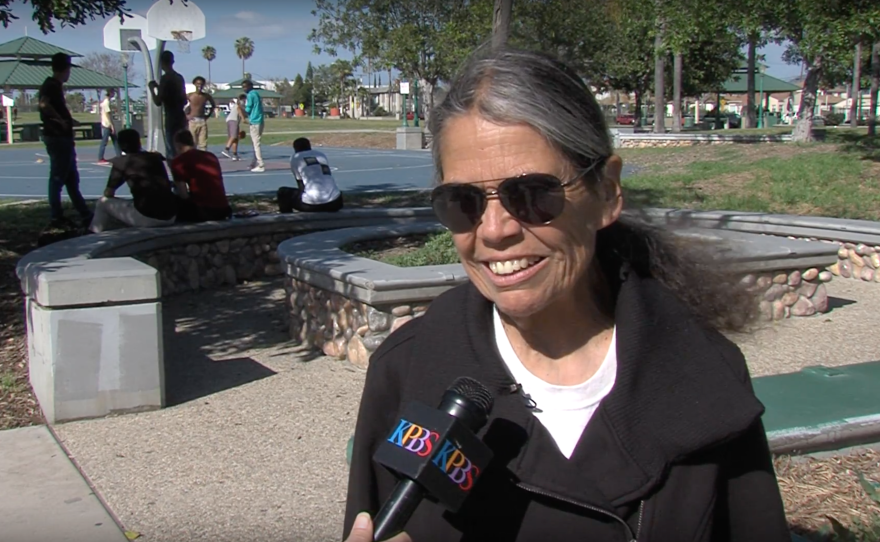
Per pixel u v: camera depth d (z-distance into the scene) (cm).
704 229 234
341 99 9344
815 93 1992
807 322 766
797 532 349
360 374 629
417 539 158
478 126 150
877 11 1298
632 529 150
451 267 657
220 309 854
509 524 153
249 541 393
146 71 1557
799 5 1373
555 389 159
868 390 447
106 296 539
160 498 438
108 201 941
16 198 1481
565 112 148
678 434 148
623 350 153
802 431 398
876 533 335
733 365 156
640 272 172
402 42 2606
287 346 716
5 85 4244
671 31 1600
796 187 1284
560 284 154
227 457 486
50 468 473
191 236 920
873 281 931
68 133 1063
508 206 148
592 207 155
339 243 814
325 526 407
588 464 150
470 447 143
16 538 394
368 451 171
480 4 1925
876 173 1333
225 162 2367
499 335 166
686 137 2370
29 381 601
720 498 157
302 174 1077
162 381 562
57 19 855
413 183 1827
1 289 809
